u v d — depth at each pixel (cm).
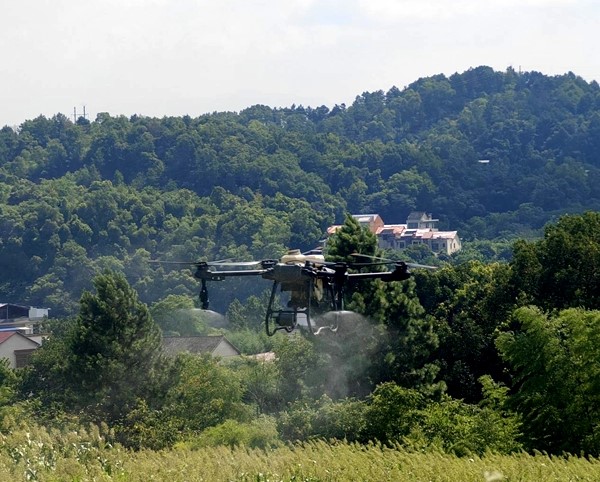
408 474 5656
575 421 8188
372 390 10300
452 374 11338
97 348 10806
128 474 5497
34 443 5884
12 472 5512
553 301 11575
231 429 8225
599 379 8156
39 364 12106
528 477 5734
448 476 5547
